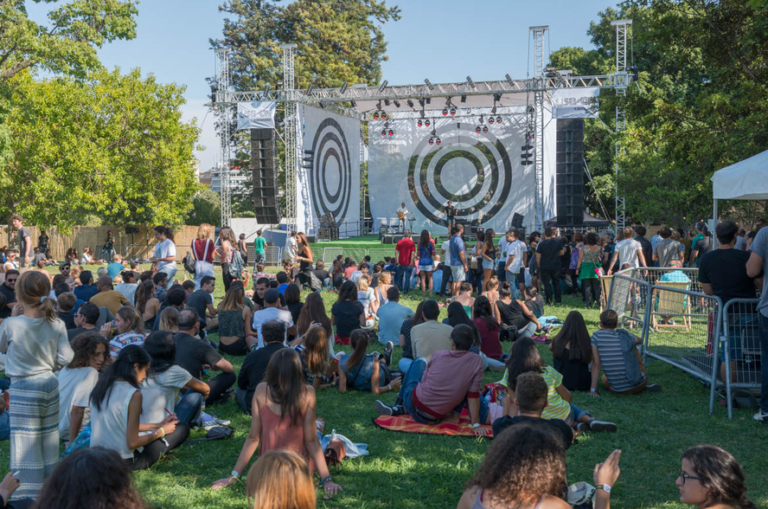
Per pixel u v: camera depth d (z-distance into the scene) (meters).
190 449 5.44
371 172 32.75
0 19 21.81
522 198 30.86
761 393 6.12
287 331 8.20
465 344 5.98
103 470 2.04
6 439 5.72
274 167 26.22
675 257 12.48
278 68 41.81
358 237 31.67
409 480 4.80
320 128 28.78
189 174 33.41
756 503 4.39
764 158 7.78
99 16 23.83
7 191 28.58
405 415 6.32
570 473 4.91
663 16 16.94
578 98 23.47
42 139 27.84
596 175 38.00
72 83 29.25
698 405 6.69
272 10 44.12
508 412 5.07
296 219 26.52
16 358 4.33
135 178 32.06
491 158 31.12
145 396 5.10
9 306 8.54
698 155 16.56
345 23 45.56
